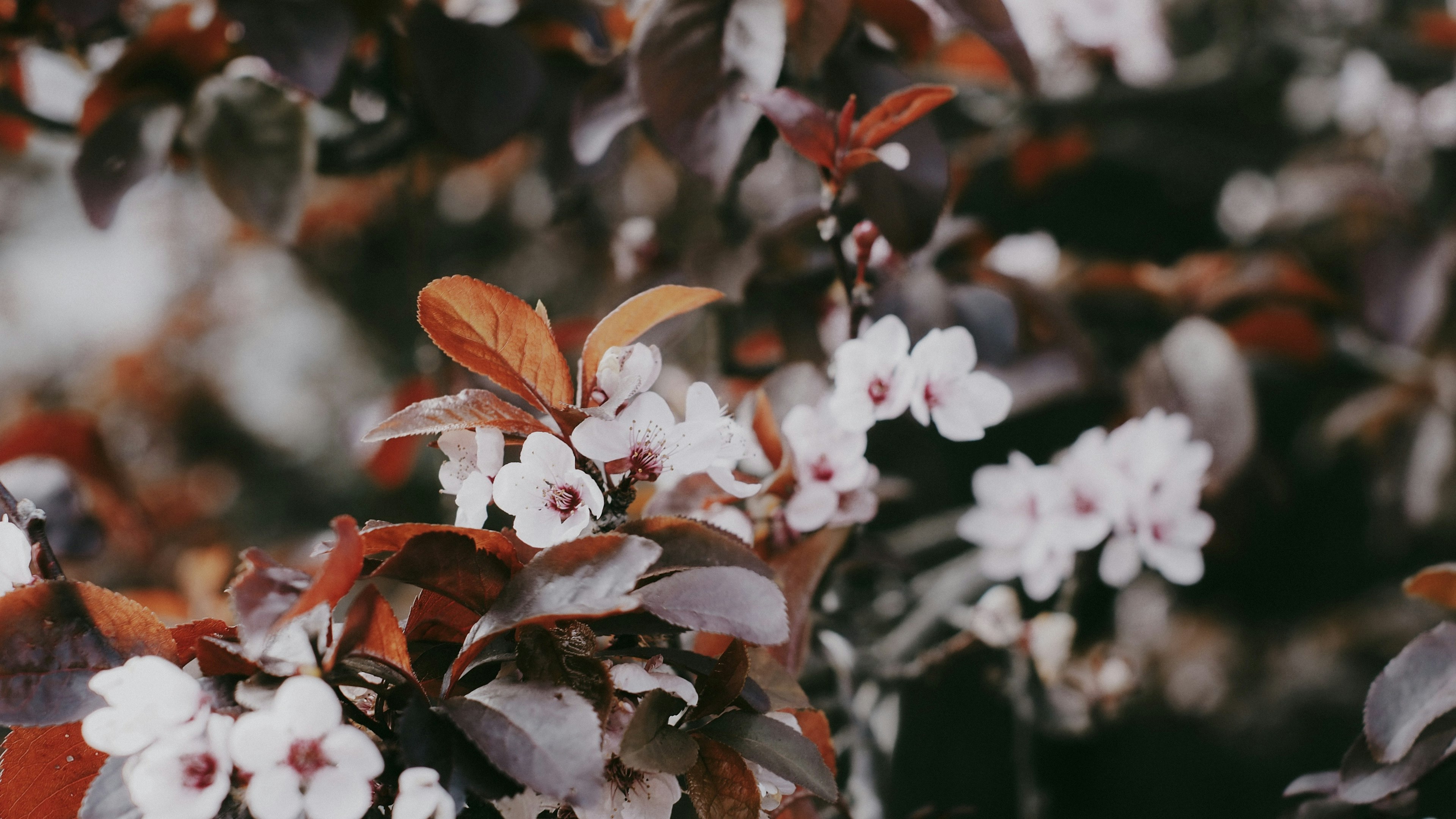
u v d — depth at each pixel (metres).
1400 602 1.34
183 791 0.49
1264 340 1.05
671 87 0.66
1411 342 1.03
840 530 0.64
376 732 0.52
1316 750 1.25
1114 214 1.42
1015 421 1.27
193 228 1.69
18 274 1.77
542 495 0.53
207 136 0.70
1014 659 0.77
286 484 1.53
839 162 0.62
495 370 0.54
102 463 0.89
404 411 0.53
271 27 0.69
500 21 0.78
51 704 0.52
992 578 0.88
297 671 0.51
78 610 0.52
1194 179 1.40
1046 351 0.86
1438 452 1.05
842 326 0.72
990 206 1.33
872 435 0.96
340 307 1.58
